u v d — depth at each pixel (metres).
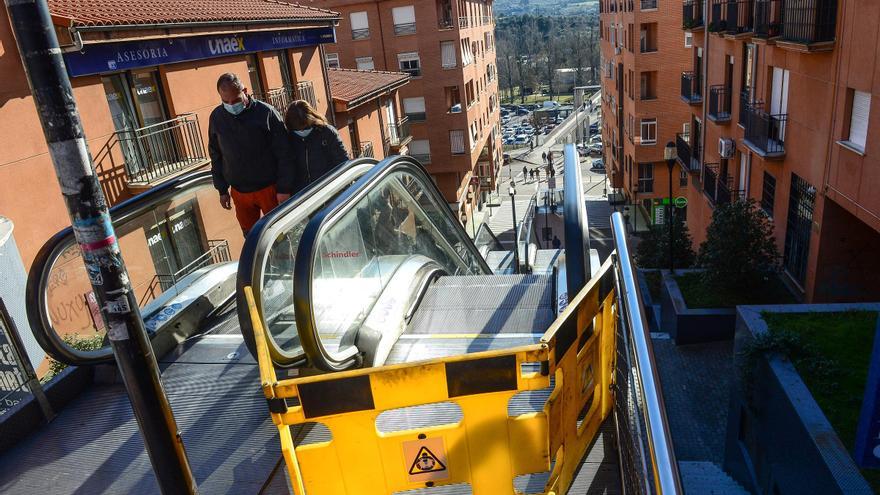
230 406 3.96
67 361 4.23
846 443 6.44
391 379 2.56
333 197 5.42
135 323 2.46
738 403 9.20
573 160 4.23
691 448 10.41
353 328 4.75
